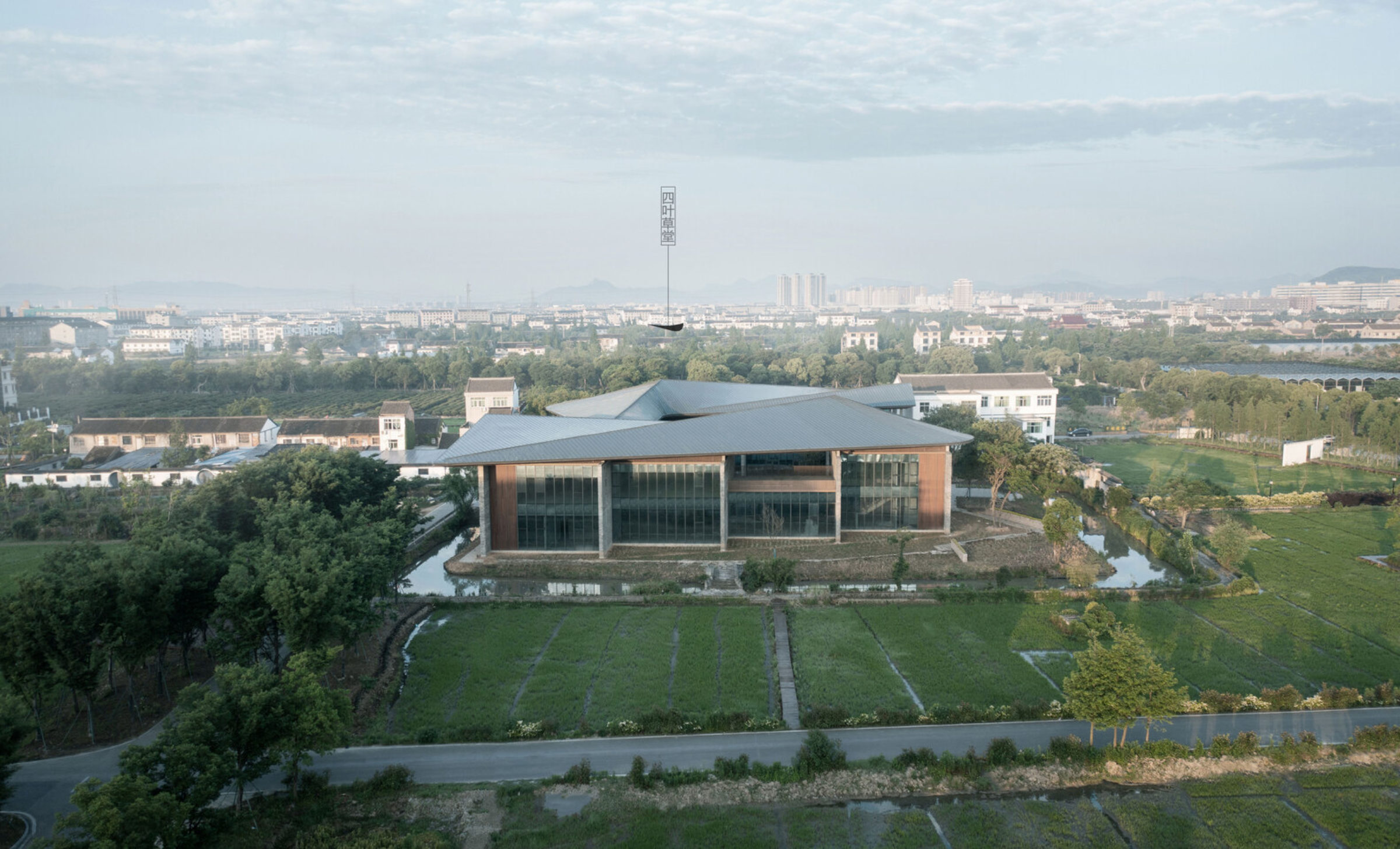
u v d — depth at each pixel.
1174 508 100.00
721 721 52.41
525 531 93.75
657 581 83.62
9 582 82.69
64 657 49.94
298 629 53.50
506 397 175.75
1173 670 59.94
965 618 71.06
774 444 93.50
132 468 133.38
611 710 55.25
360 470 100.00
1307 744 48.28
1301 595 75.44
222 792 45.75
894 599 75.75
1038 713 53.22
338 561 59.41
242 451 145.25
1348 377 199.25
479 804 44.53
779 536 97.56
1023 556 89.31
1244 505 107.75
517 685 59.50
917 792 45.72
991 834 42.06
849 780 46.44
